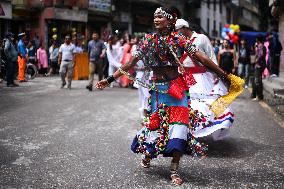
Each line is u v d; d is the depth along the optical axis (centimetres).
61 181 473
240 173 519
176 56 466
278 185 473
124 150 621
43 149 620
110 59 1736
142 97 902
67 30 3131
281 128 833
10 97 1284
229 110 620
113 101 1233
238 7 6400
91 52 1600
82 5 3209
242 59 1838
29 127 793
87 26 3366
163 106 475
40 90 1544
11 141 671
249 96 1443
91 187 454
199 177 499
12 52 1647
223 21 5906
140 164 547
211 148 650
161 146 473
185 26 620
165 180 483
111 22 3584
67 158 571
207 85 631
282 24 1952
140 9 3966
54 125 819
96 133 746
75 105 1125
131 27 3841
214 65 478
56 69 2634
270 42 1891
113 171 514
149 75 618
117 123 852
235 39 1859
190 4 4906
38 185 458
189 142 480
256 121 907
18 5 2891
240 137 739
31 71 2106
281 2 1805
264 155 612
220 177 501
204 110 610
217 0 5509
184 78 479
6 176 487
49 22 3016
